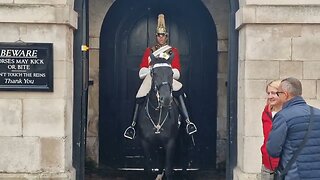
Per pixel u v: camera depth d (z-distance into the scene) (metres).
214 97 8.28
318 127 4.09
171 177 6.61
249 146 6.03
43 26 6.02
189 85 8.34
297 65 6.04
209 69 8.30
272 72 6.03
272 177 4.75
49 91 6.01
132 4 8.25
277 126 4.12
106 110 8.28
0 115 6.01
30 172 6.02
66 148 6.13
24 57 5.99
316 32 6.03
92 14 8.11
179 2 8.27
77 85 6.45
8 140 6.02
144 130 6.63
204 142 8.30
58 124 6.03
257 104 6.03
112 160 8.30
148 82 6.84
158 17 7.59
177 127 6.68
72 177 6.20
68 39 6.15
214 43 8.27
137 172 8.06
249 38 6.02
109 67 8.27
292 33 6.03
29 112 6.02
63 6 5.98
